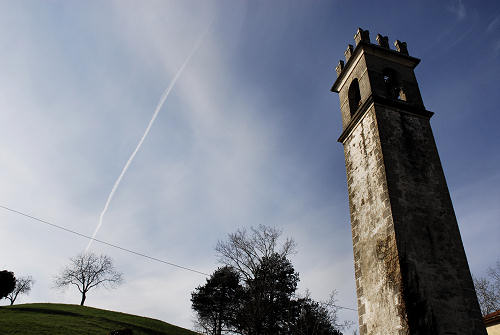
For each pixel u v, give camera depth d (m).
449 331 11.48
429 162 15.28
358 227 15.40
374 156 15.35
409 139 15.70
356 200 16.00
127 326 40.03
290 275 36.94
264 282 30.17
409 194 14.06
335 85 20.70
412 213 13.61
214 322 40.88
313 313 29.33
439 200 14.31
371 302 13.45
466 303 12.14
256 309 29.22
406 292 11.88
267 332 29.45
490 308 35.72
